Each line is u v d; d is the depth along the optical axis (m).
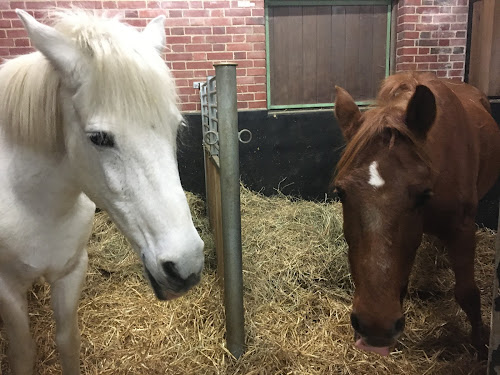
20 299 1.17
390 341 0.99
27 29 0.83
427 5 2.94
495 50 2.80
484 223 2.90
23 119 0.98
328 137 2.96
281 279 2.09
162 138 0.87
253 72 2.94
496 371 0.88
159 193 0.85
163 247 0.86
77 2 2.67
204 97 2.60
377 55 3.15
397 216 0.97
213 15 2.80
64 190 1.09
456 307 1.93
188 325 1.83
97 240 2.43
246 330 1.73
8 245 1.06
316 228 2.44
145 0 2.72
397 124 1.04
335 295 2.02
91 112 0.84
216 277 2.12
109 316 1.88
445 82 2.10
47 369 1.55
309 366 1.58
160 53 1.04
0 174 1.06
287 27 3.00
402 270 1.06
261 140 2.92
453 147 1.43
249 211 2.69
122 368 1.55
